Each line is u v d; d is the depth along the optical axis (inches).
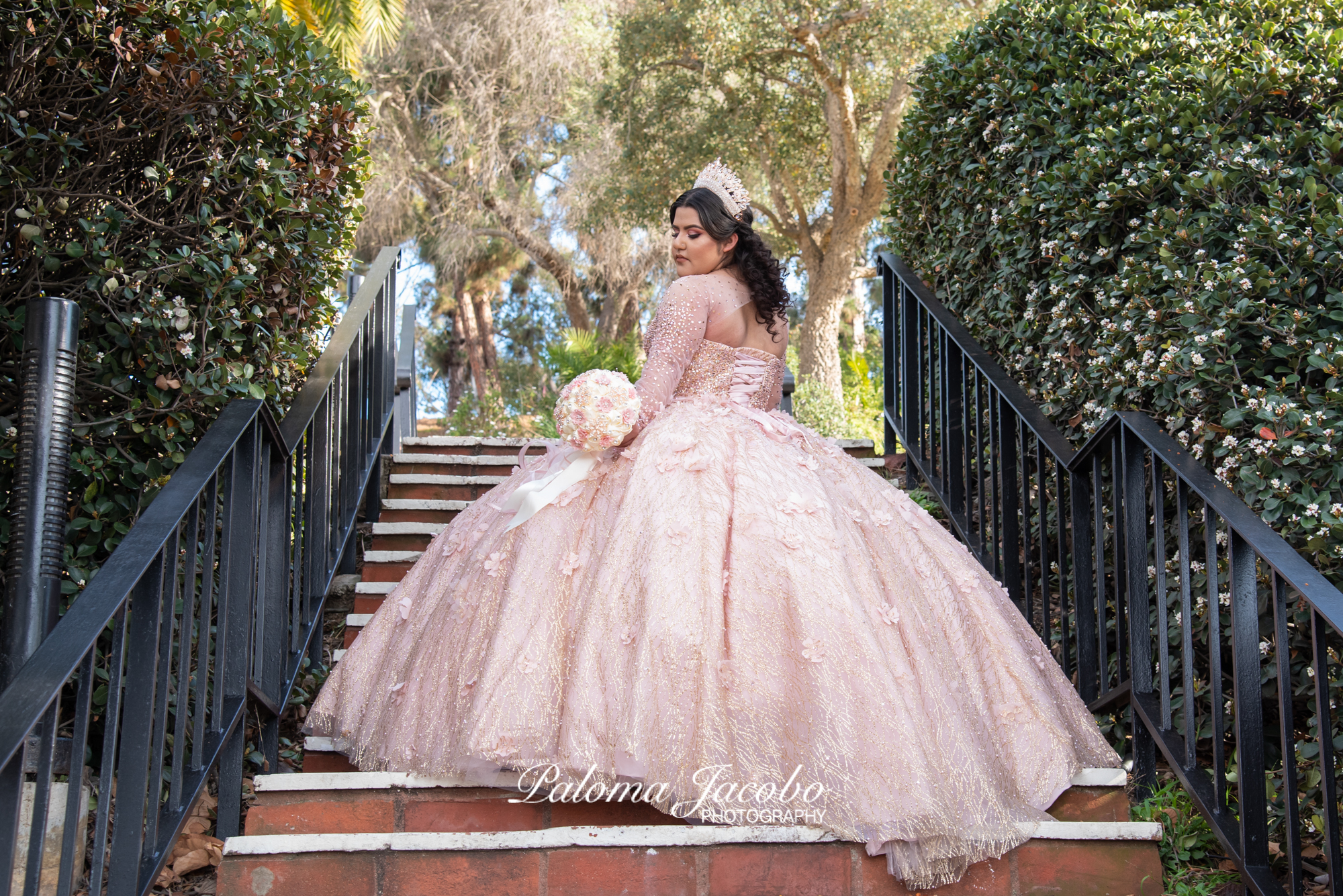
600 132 654.5
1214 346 103.6
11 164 99.8
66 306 81.6
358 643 99.4
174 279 107.6
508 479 105.8
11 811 55.0
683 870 77.0
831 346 571.2
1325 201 103.5
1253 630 79.7
